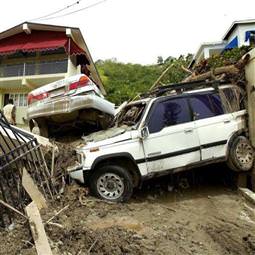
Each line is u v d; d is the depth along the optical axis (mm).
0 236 4570
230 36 23672
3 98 22422
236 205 6832
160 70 45562
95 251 4422
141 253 4469
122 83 41156
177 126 7020
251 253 4824
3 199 5070
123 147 6582
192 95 7414
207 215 6254
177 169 6895
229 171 7977
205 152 7105
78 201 6133
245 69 8047
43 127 8500
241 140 7453
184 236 5207
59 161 7004
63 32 20859
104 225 5332
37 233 4477
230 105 7715
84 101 7781
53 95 8070
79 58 22953
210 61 10344
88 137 7250
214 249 4895
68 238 4656
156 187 7535
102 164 6605
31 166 6125
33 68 21188
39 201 5574
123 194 6453
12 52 20422
